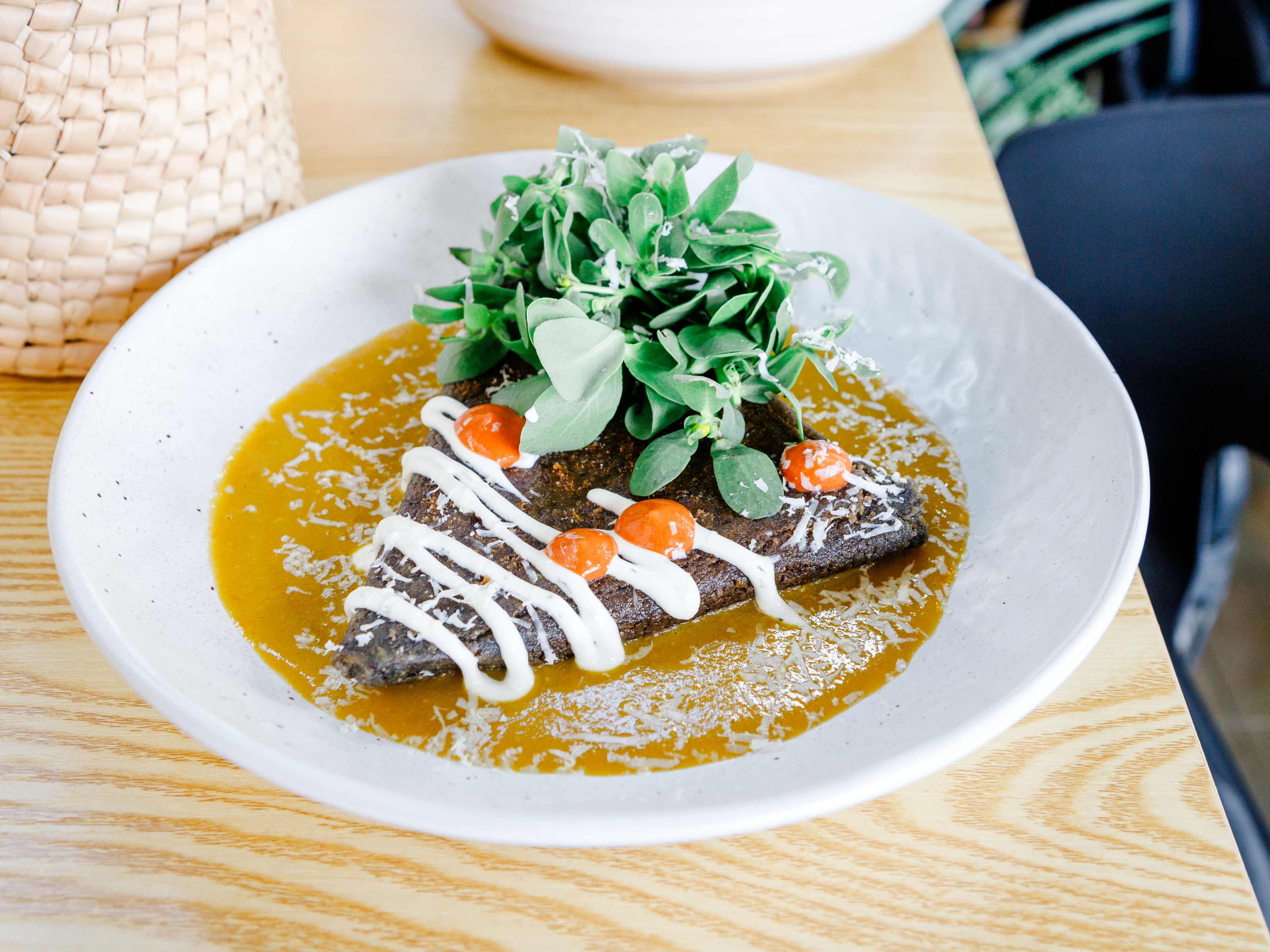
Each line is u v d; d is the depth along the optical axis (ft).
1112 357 1.68
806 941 0.92
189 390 1.20
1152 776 1.01
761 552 1.11
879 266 1.33
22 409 1.26
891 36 1.58
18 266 1.19
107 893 0.93
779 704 1.03
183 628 1.03
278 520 1.16
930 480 1.20
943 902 0.94
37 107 1.11
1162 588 1.61
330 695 1.03
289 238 1.29
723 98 1.68
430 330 1.34
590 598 1.07
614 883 0.95
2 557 1.13
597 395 1.12
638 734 1.00
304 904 0.93
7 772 0.99
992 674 0.99
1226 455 1.70
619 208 1.21
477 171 1.37
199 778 0.99
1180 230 1.69
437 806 0.86
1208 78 2.15
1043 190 1.76
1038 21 2.36
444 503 1.14
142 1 1.11
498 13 1.56
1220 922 0.93
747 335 1.18
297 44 1.76
